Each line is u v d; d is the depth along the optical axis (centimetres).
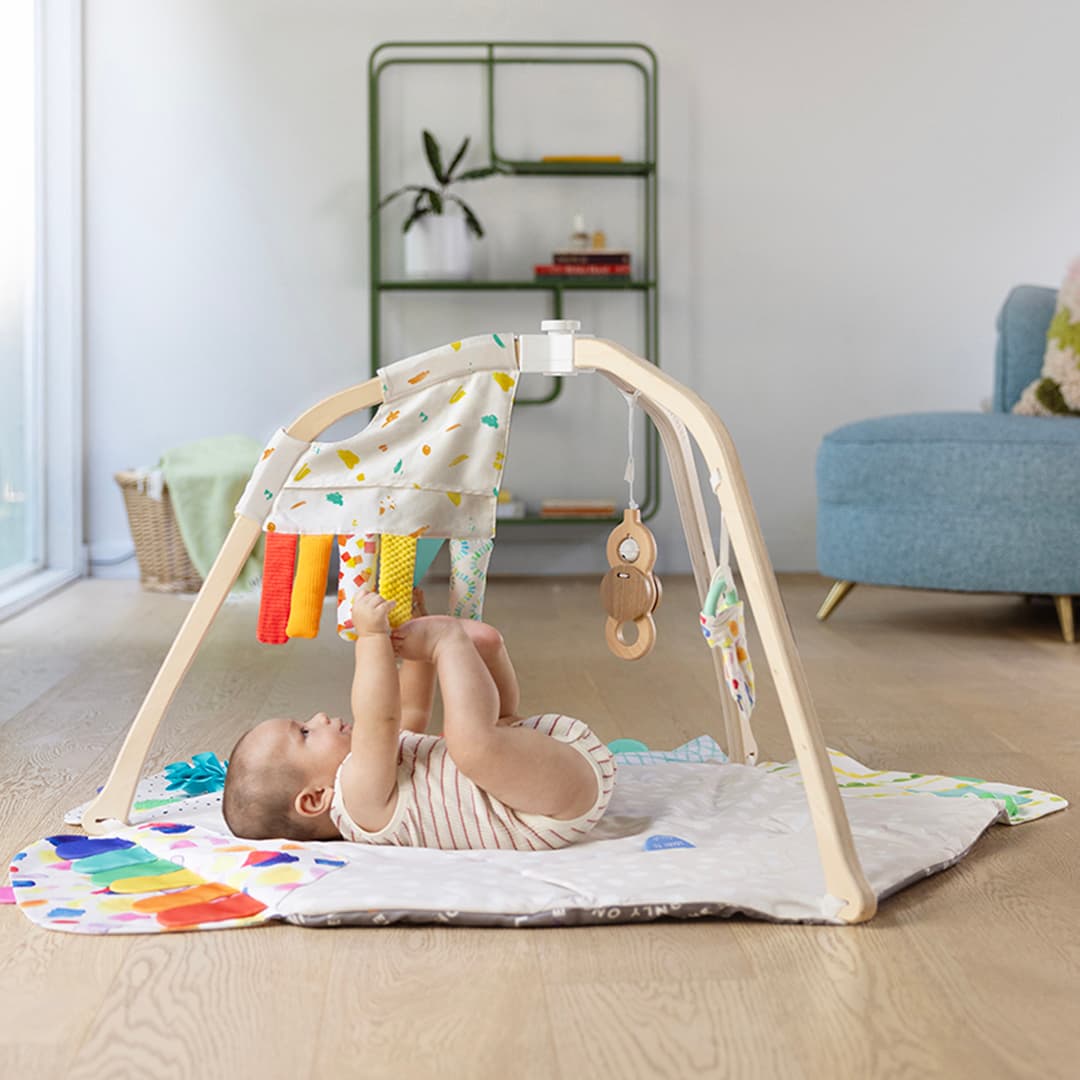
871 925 138
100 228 451
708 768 193
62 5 438
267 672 287
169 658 169
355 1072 107
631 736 231
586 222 462
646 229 461
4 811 183
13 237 411
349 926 137
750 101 462
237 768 159
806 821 165
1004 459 325
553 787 150
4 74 402
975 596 408
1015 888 150
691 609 380
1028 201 468
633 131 462
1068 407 347
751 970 126
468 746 148
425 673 170
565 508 445
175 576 411
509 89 457
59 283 442
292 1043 112
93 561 455
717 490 150
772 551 473
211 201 453
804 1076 105
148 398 455
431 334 461
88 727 236
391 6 452
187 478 399
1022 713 247
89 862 155
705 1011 117
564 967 127
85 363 454
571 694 266
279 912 137
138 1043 112
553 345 167
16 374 413
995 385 372
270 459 165
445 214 445
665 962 128
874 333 470
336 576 415
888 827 164
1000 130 466
